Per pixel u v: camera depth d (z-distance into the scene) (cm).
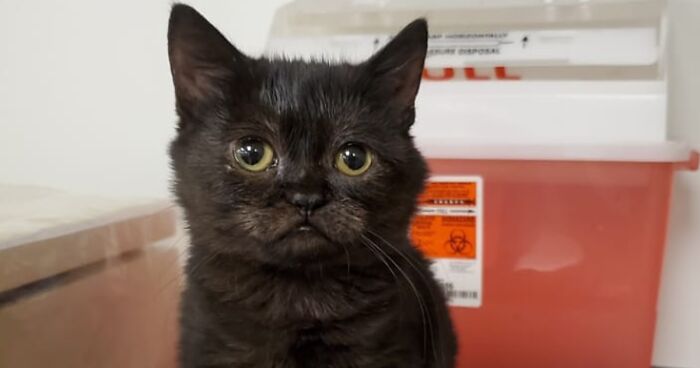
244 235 31
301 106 32
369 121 33
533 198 42
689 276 49
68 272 37
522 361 43
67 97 54
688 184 48
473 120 43
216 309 32
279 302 32
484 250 42
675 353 50
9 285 33
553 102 43
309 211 31
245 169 31
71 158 55
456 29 46
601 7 44
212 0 51
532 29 45
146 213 42
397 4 46
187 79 33
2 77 55
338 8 46
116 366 40
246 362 32
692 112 48
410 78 34
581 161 41
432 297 36
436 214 42
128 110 54
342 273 33
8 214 38
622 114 42
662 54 43
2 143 55
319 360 32
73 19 53
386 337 32
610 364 42
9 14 54
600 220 41
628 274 41
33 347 34
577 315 42
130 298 41
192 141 32
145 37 53
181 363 33
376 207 32
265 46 48
